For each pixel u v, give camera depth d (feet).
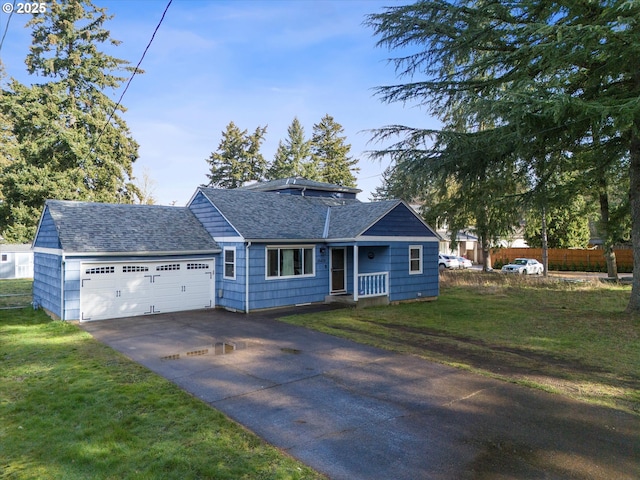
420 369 25.27
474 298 59.31
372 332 36.09
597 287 69.46
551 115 30.78
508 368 25.48
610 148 40.96
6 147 98.73
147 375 23.81
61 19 107.04
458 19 38.32
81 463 13.93
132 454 14.51
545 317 43.06
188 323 40.42
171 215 54.08
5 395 20.66
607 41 29.35
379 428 17.04
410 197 46.21
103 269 43.19
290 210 57.41
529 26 31.60
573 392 21.24
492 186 44.91
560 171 46.01
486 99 32.24
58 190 96.27
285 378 23.57
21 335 34.91
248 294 46.44
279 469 13.65
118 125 113.91
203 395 20.80
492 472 13.64
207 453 14.64
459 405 19.56
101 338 33.94
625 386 22.18
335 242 52.65
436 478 13.29
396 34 40.60
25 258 95.40
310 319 42.32
